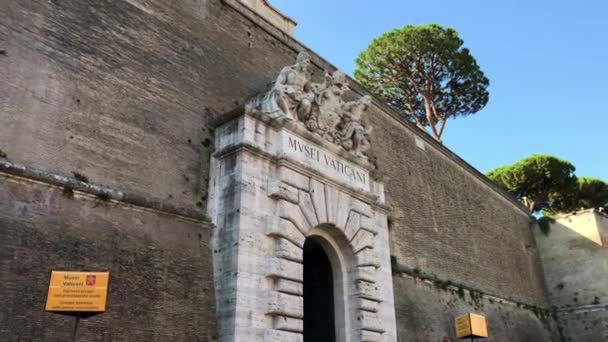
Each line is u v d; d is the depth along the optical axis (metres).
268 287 12.91
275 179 14.20
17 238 9.61
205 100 14.84
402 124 24.80
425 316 20.19
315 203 15.13
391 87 39.25
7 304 9.01
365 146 18.20
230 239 12.89
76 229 10.58
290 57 19.03
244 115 14.10
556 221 35.12
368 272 16.45
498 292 26.98
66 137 11.26
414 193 23.36
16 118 10.57
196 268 12.45
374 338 15.77
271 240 13.52
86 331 9.79
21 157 10.38
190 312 11.78
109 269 10.70
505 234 30.91
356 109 18.33
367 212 17.28
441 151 27.20
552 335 31.31
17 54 11.00
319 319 16.36
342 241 16.25
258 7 22.08
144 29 13.91
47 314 9.44
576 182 47.00
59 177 10.70
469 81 38.19
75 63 11.99
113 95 12.51
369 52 39.12
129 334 10.42
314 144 15.95
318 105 16.61
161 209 12.37
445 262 23.44
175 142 13.49
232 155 13.91
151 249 11.71
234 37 16.83
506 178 48.06
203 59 15.32
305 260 17.38
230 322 11.98
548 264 34.53
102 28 12.88
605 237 33.62
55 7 12.03
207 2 16.27
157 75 13.76
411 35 37.19
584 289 32.72
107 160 11.82
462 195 27.53
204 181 13.85
